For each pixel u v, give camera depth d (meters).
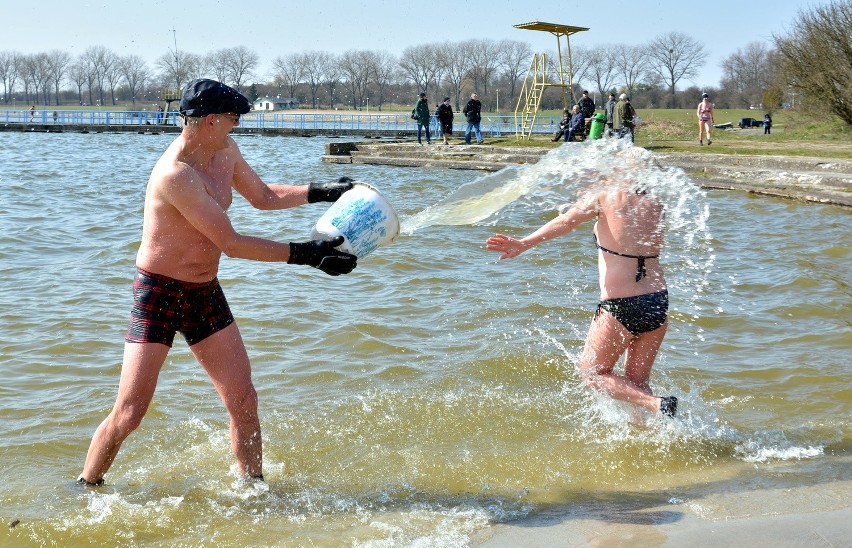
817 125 31.70
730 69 103.06
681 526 3.80
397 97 118.25
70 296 8.04
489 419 5.16
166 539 3.72
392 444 4.81
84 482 4.24
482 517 3.92
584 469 4.49
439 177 22.59
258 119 58.28
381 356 6.37
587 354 5.05
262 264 9.27
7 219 12.89
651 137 31.14
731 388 5.73
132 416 4.02
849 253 10.53
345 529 3.81
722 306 7.83
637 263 4.80
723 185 18.52
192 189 3.78
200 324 4.10
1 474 4.38
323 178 22.66
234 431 4.29
